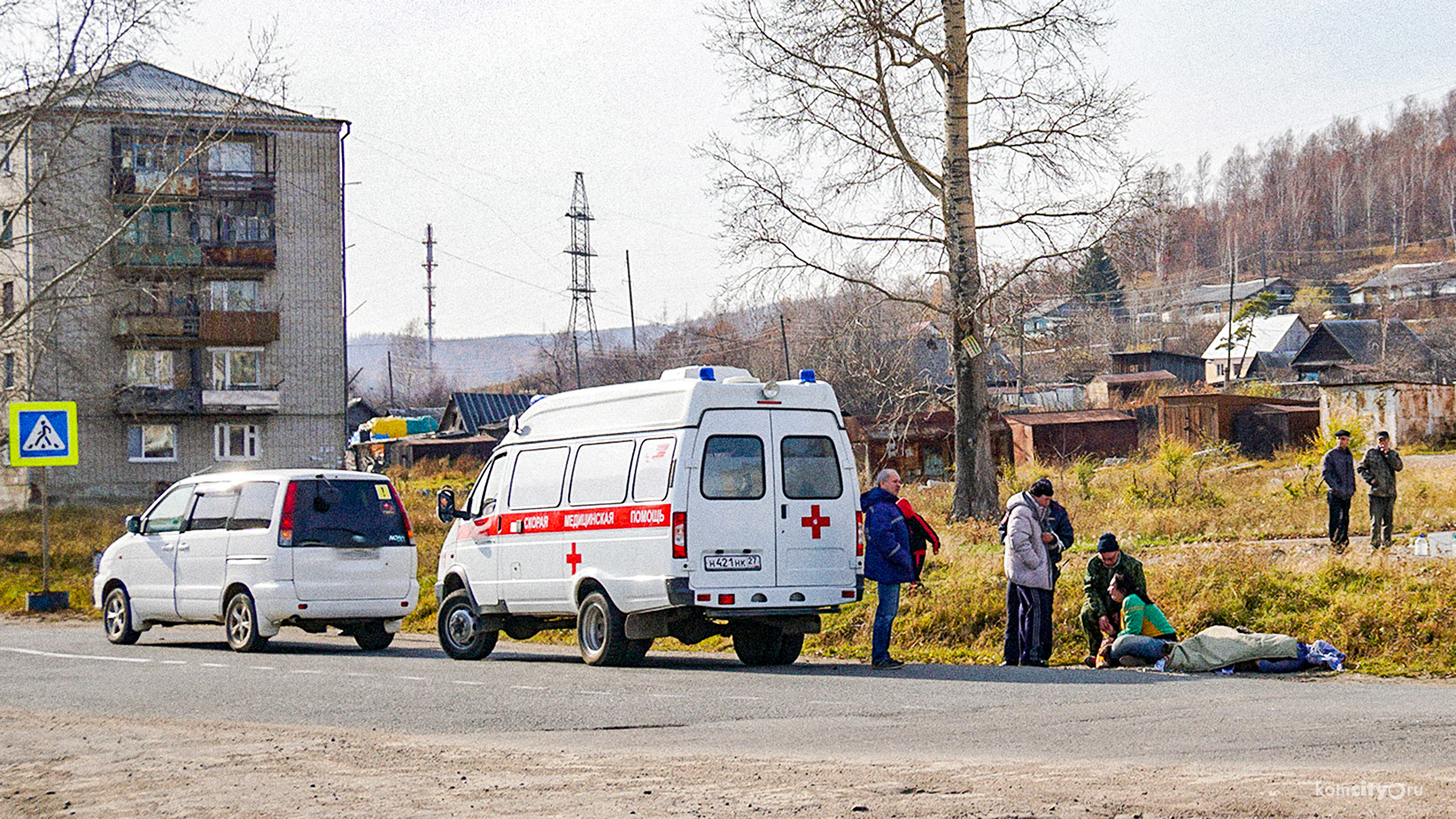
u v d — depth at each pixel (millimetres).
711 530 24625
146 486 113250
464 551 29391
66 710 19797
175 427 114562
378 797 12312
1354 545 38219
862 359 65438
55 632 37531
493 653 31234
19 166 104125
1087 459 77750
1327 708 17750
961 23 58844
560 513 27047
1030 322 60219
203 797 12508
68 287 72562
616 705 19234
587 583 26531
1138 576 25688
